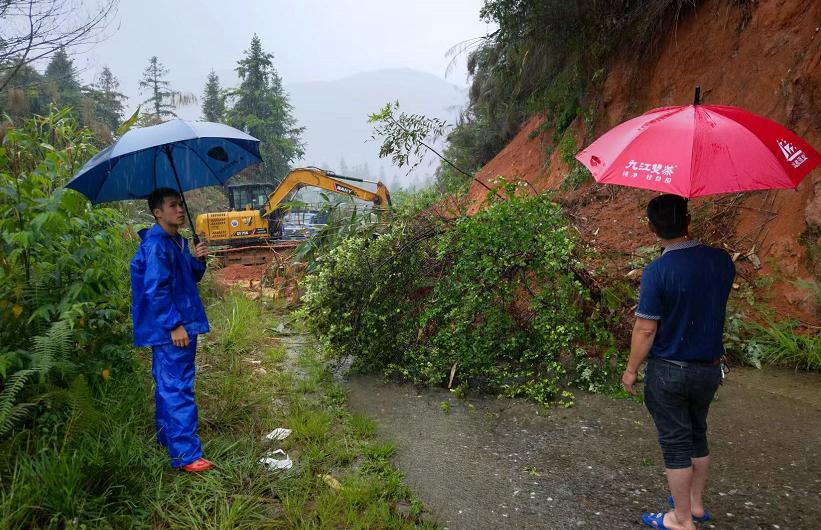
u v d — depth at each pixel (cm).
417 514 295
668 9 808
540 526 286
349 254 527
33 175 392
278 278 906
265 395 452
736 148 224
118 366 398
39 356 316
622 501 305
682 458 255
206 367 512
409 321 515
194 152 389
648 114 263
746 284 570
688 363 247
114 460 296
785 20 666
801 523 280
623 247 667
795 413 404
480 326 480
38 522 263
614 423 404
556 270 461
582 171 891
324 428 391
